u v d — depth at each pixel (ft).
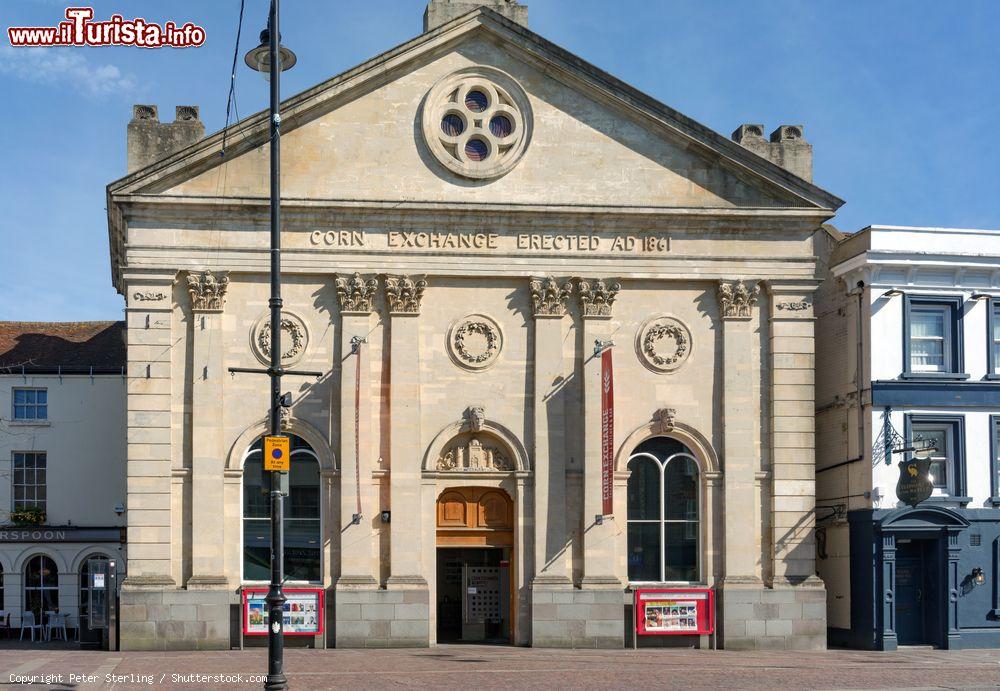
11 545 129.90
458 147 102.58
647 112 103.96
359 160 101.50
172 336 98.22
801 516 102.89
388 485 99.04
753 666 85.10
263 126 100.17
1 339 142.92
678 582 102.53
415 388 99.76
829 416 111.04
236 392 98.78
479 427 100.32
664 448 103.86
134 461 96.48
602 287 102.68
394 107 102.42
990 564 103.86
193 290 98.53
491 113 103.60
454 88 103.50
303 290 100.63
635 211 103.09
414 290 100.63
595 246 103.50
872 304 104.58
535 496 100.48
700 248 104.73
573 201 103.40
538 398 101.24
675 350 103.81
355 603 96.99
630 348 103.50
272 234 67.26
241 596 96.02
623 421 102.58
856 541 104.73
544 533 100.12
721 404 103.86
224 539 96.99
